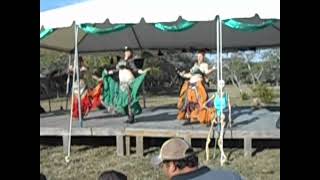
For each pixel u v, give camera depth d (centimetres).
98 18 738
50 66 2106
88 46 1369
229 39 1384
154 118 1034
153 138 837
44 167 723
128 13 728
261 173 661
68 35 1224
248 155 753
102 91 1148
